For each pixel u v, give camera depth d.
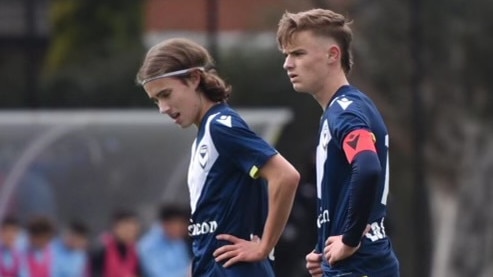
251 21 46.41
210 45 43.38
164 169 40.88
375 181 16.08
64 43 49.91
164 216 36.59
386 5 45.53
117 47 49.84
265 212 17.47
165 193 40.91
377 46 45.44
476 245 48.59
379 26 45.50
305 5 45.47
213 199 17.30
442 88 45.94
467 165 47.12
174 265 36.44
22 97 44.06
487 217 48.22
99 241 39.97
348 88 16.97
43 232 36.75
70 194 40.34
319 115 41.78
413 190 43.03
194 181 17.47
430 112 46.09
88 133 40.66
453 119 46.34
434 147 46.44
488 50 45.75
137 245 36.91
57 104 44.59
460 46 45.69
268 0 46.59
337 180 16.70
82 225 37.62
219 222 17.27
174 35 50.53
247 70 44.19
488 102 46.25
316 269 17.20
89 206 40.44
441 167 46.94
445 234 48.22
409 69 44.97
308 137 41.44
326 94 17.00
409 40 44.78
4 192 39.62
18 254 36.50
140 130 40.81
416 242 42.41
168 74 17.16
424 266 42.31
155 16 51.28
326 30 16.89
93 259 37.81
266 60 44.25
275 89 43.69
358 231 16.19
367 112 16.73
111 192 40.62
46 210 39.97
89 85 44.88
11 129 40.12
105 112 41.09
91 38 50.41
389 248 16.98
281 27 17.08
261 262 17.36
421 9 44.66
